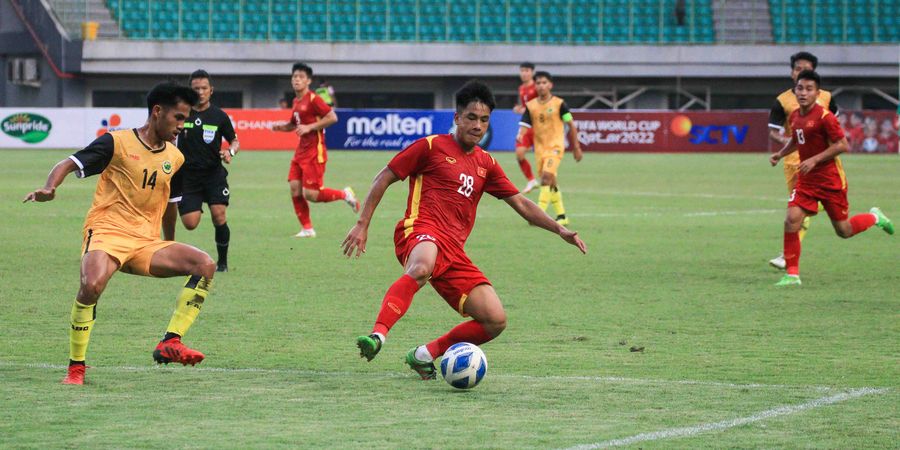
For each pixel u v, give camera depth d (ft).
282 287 78.23
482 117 48.88
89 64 302.04
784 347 57.88
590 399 45.83
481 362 47.01
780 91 327.88
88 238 48.42
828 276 86.07
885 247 106.11
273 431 40.16
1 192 155.33
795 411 43.98
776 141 90.43
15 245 100.07
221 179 85.40
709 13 325.21
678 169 223.10
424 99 325.62
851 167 230.68
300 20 319.47
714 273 87.35
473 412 43.37
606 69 314.35
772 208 145.28
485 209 144.66
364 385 48.24
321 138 109.09
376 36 319.88
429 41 313.12
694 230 119.44
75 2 309.42
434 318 66.44
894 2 326.44
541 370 51.78
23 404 43.91
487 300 48.32
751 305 72.02
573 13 325.21
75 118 269.85
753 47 314.55
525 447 38.40
